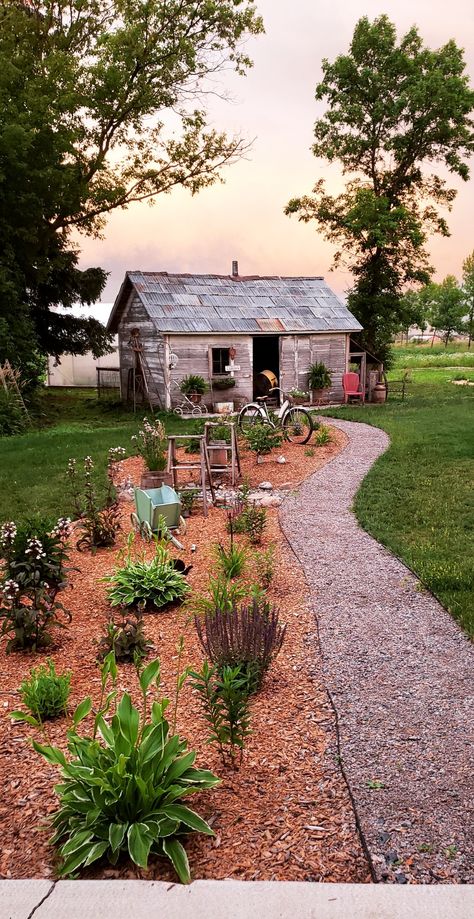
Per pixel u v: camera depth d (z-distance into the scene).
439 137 29.31
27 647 4.76
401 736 3.57
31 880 2.45
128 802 2.65
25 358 22.77
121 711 3.03
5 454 14.41
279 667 4.43
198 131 26.19
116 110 24.20
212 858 2.63
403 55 28.59
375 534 7.55
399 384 32.16
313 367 24.77
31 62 22.53
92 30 23.72
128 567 5.75
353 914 2.26
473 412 19.84
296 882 2.41
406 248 30.67
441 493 9.57
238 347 23.20
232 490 10.14
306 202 31.58
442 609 5.41
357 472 11.40
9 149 20.41
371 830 2.81
